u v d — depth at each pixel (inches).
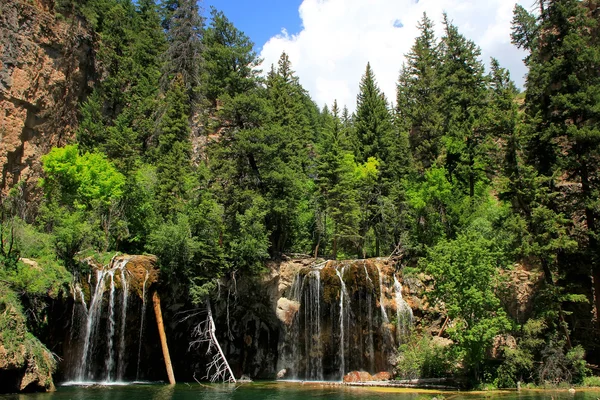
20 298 906.1
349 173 1565.0
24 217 1245.7
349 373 1153.4
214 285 1139.9
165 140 1560.0
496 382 975.6
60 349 1026.7
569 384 959.6
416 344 1136.2
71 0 1718.8
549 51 1243.8
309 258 1434.5
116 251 1242.0
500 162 1256.8
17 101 1454.2
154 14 2278.5
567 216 1148.5
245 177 1393.9
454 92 1815.9
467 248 1005.8
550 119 1190.3
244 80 1686.8
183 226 1146.0
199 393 917.8
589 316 1112.2
